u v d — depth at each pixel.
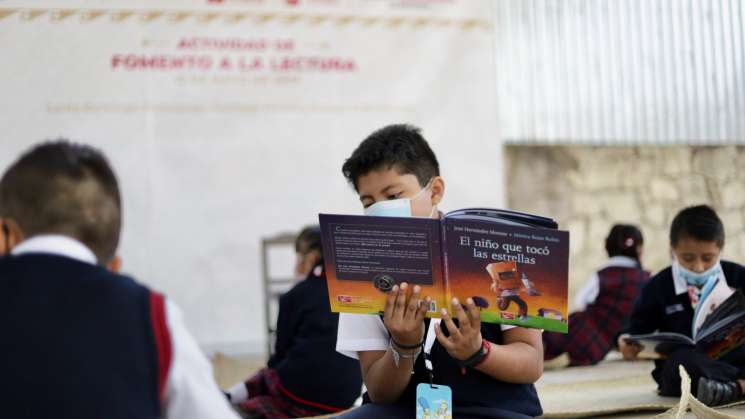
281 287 6.46
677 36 6.20
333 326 3.87
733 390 3.24
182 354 1.58
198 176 6.30
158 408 1.52
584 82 6.97
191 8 6.32
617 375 4.75
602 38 6.90
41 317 1.50
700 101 5.91
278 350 4.04
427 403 2.13
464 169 6.57
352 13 6.52
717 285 3.38
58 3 6.13
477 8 6.65
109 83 6.18
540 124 7.01
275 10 6.44
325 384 3.81
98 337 1.50
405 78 6.56
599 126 6.95
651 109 6.59
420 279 2.08
